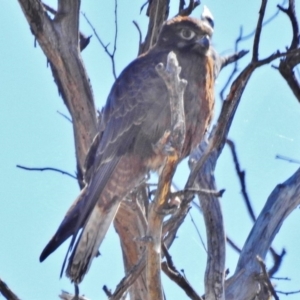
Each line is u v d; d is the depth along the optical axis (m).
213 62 11.93
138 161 11.62
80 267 10.82
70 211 10.82
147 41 13.28
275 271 12.45
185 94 11.55
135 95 11.62
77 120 12.69
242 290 11.82
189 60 11.70
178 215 9.90
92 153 11.87
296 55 12.18
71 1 12.66
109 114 11.80
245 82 10.20
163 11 13.12
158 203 9.66
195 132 11.74
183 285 11.02
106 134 11.75
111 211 11.41
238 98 11.05
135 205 12.11
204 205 11.99
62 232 10.59
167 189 9.62
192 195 9.78
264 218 12.43
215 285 11.55
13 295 10.26
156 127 11.48
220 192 9.71
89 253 10.94
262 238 12.28
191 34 11.89
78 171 12.72
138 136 11.58
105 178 11.53
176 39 11.92
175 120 9.35
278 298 11.06
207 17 12.36
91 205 10.98
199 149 12.51
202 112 11.70
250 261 12.09
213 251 11.78
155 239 9.70
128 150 11.62
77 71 12.64
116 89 11.82
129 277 10.59
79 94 12.64
